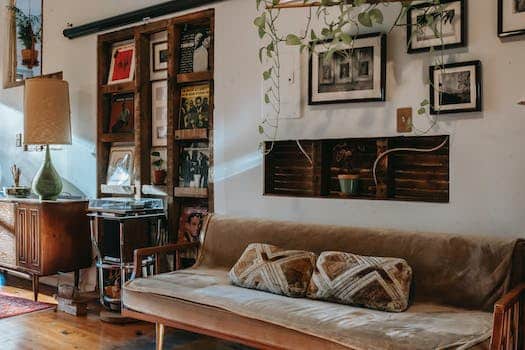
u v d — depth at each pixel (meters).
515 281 2.19
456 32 2.48
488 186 2.42
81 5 4.23
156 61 3.81
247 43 3.23
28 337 3.06
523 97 2.33
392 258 2.40
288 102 3.04
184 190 3.56
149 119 3.84
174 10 3.57
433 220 2.57
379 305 2.22
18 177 4.53
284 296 2.44
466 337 1.83
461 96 2.47
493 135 2.41
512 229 2.37
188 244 3.18
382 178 2.77
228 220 3.14
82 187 4.24
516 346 2.04
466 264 2.29
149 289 2.62
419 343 1.79
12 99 4.95
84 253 3.96
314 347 2.01
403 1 2.47
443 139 2.63
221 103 3.36
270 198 3.14
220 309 2.32
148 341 3.00
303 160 3.12
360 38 2.76
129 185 3.90
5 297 3.97
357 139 2.87
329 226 2.76
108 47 4.08
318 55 2.91
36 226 3.75
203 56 3.51
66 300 3.57
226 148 3.34
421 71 2.59
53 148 4.50
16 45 5.00
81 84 4.23
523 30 2.30
